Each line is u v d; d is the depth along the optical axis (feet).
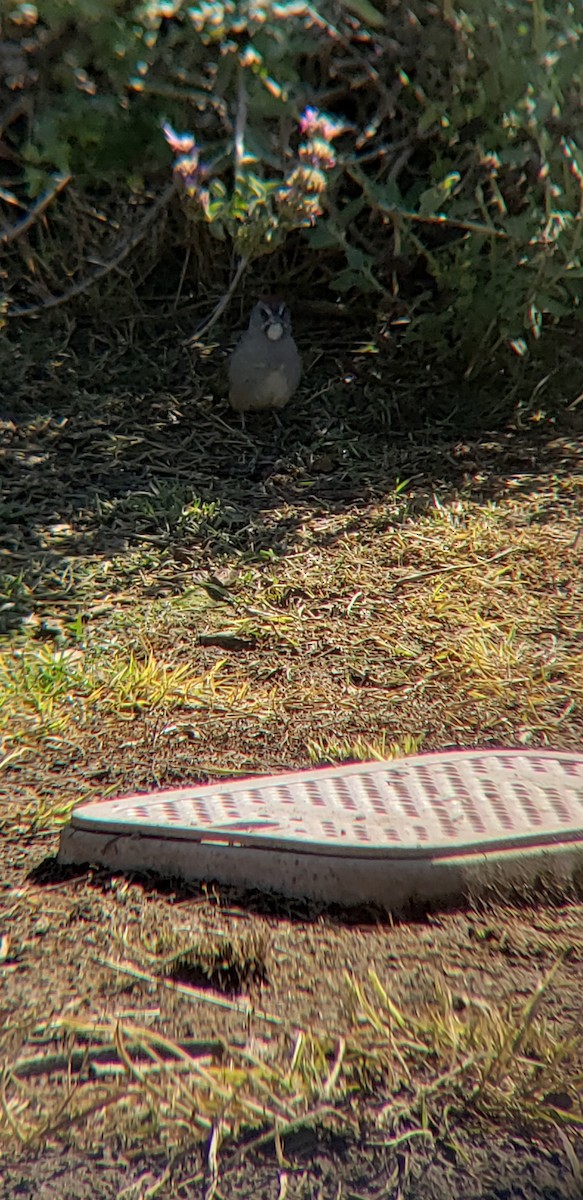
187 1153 5.88
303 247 17.63
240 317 17.65
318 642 11.56
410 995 6.91
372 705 10.48
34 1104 6.15
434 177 16.03
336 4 15.30
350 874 7.79
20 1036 6.61
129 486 14.57
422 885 7.77
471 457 15.51
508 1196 5.62
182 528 13.71
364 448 15.70
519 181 15.98
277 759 9.62
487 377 17.03
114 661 11.14
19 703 10.39
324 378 16.97
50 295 16.92
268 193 14.80
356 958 7.26
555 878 7.91
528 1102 6.12
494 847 7.93
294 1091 6.22
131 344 17.03
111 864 8.18
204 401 16.25
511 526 13.80
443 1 15.05
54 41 15.06
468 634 11.61
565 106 15.44
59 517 13.84
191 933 7.50
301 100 15.65
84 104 15.26
